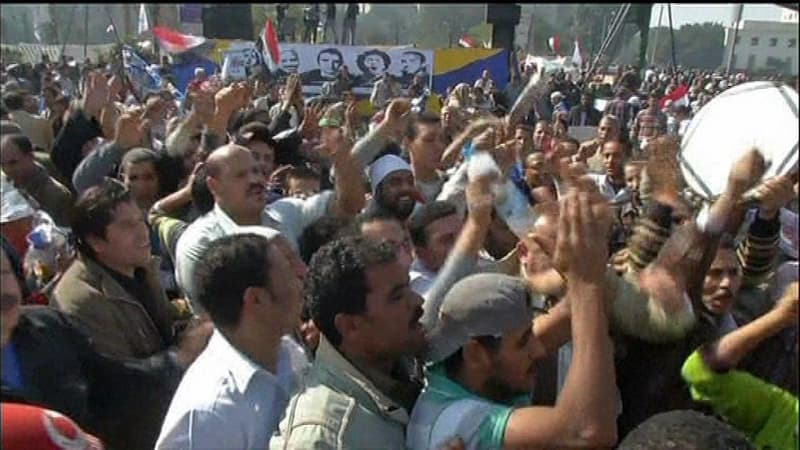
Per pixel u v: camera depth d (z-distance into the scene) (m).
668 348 2.12
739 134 2.09
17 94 8.80
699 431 1.55
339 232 3.33
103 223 2.93
